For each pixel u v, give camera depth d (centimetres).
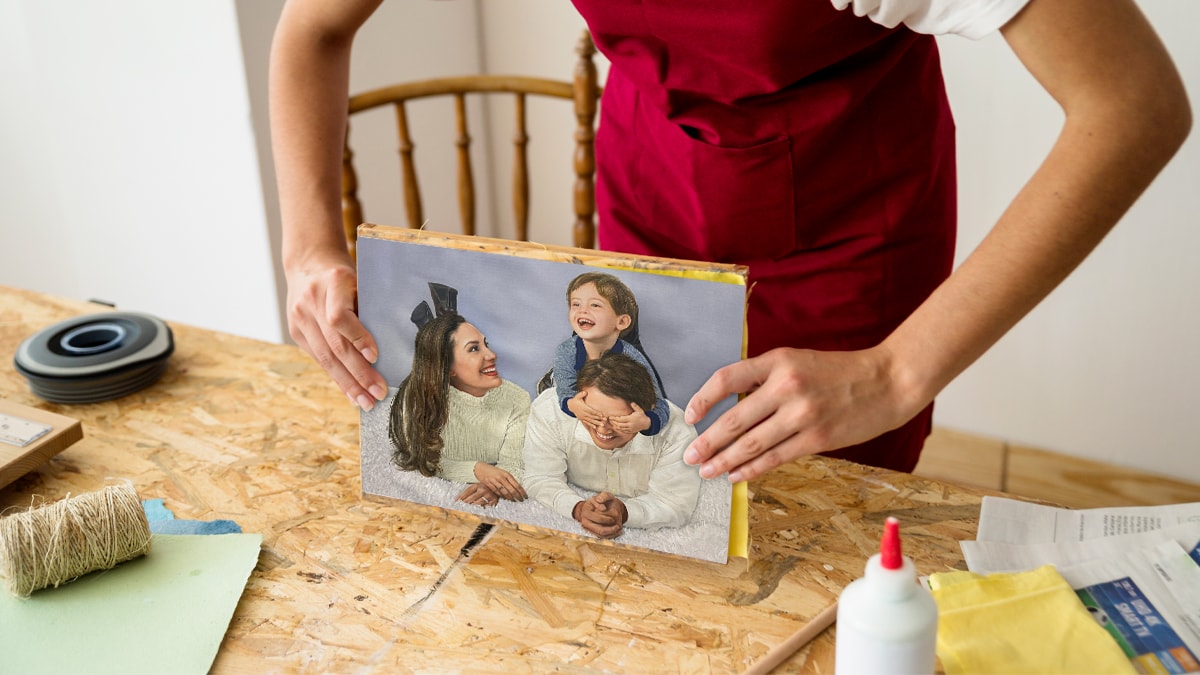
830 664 75
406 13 215
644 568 85
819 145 110
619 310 80
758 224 117
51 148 217
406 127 172
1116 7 72
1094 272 198
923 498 94
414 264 84
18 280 238
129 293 228
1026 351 212
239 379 117
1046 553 84
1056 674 70
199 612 79
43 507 82
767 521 91
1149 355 201
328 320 88
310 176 102
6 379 116
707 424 81
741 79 104
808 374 77
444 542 89
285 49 104
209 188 203
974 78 191
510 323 83
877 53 105
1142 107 73
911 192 116
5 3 204
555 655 76
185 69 192
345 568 85
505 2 231
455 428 88
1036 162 192
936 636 65
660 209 124
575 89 166
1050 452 219
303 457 101
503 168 253
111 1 192
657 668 75
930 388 78
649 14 101
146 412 110
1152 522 86
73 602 80
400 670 75
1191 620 75
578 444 85
